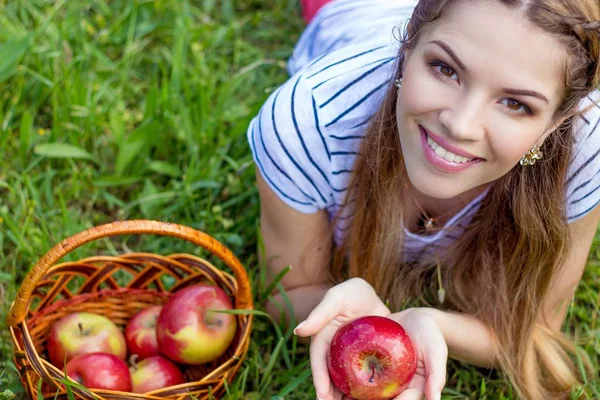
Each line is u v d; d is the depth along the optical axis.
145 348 1.94
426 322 1.74
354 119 1.80
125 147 2.45
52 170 2.48
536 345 2.04
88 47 2.72
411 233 2.02
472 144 1.51
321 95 1.81
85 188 2.47
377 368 1.60
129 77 2.82
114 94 2.69
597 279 2.31
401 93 1.58
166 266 1.99
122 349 1.93
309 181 1.92
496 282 1.98
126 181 2.48
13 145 2.53
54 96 2.54
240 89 2.83
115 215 2.46
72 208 2.42
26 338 1.72
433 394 1.61
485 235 1.96
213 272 1.96
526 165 1.76
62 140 2.53
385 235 1.94
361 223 1.95
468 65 1.44
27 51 2.62
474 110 1.47
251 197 2.44
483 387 1.99
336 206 1.99
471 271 2.05
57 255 1.69
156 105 2.54
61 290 1.95
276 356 1.98
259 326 2.13
